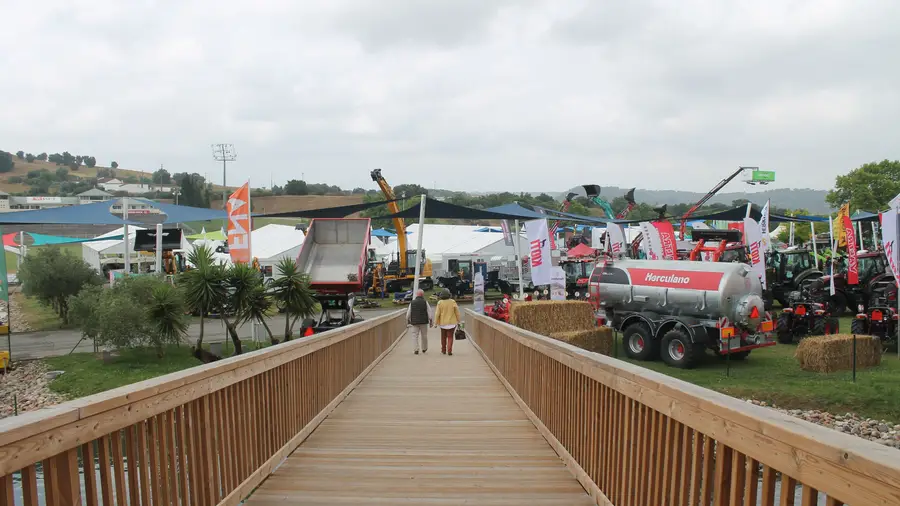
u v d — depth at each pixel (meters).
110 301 19.27
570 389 5.63
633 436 3.91
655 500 3.51
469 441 6.73
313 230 20.81
